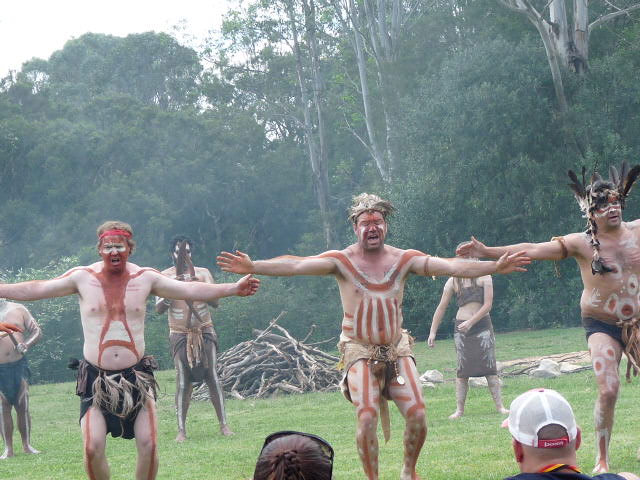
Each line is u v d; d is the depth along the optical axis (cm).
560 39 3669
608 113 3559
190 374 1220
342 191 5769
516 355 2270
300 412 1443
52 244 5469
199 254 5900
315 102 5325
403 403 732
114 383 699
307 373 1853
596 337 775
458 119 3534
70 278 722
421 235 3753
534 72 3575
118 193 5444
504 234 3681
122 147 5766
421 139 3741
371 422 717
